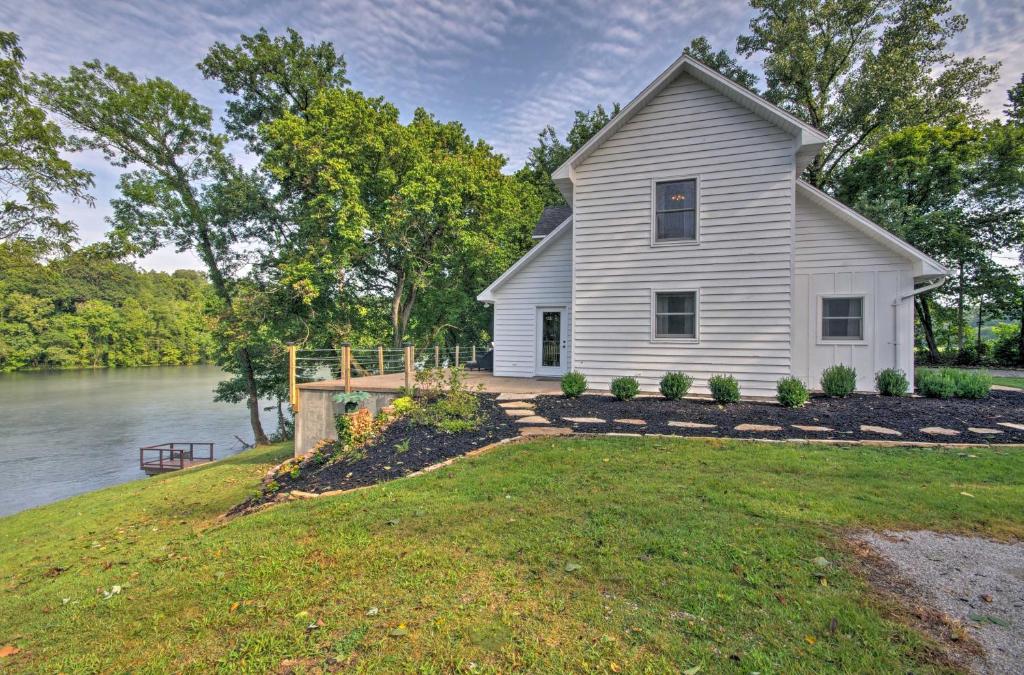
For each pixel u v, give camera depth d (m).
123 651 2.64
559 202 27.81
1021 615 2.61
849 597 2.78
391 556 3.46
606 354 10.24
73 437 25.92
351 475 5.72
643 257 9.97
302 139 15.78
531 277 13.48
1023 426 6.81
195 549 4.08
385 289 22.11
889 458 5.43
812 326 10.16
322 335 18.62
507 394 9.78
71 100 16.61
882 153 20.89
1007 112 21.70
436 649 2.42
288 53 19.28
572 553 3.34
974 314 25.02
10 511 15.23
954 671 2.20
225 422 29.98
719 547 3.36
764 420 7.30
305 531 4.05
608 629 2.52
